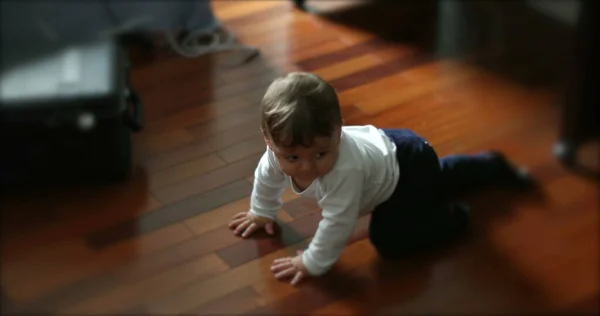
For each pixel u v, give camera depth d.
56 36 2.06
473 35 2.27
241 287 1.54
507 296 1.55
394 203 1.55
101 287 1.54
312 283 1.55
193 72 2.12
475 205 1.75
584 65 1.77
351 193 1.44
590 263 1.62
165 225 1.68
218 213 1.71
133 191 1.76
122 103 1.71
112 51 1.78
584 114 1.84
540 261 1.62
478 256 1.63
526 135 1.93
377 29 2.30
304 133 1.35
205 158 1.85
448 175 1.73
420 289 1.55
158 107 1.99
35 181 1.75
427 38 2.27
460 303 1.53
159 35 2.19
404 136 1.57
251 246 1.63
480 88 2.08
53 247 1.62
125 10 2.13
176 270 1.58
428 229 1.61
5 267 1.58
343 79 2.11
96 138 1.68
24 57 1.74
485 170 1.77
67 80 1.67
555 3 2.33
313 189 1.49
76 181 1.77
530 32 2.29
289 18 2.34
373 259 1.60
